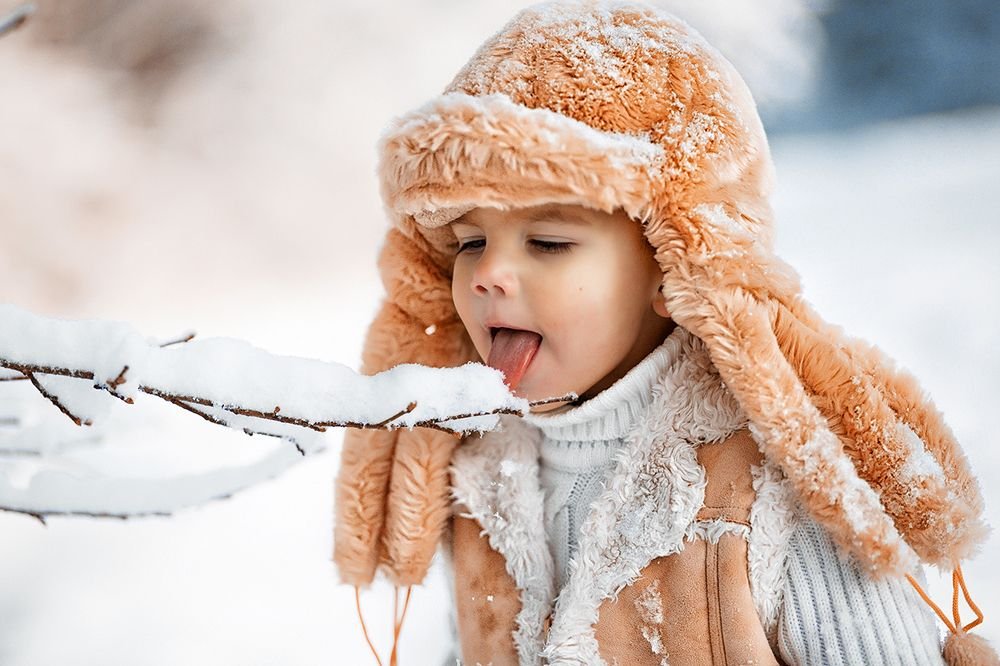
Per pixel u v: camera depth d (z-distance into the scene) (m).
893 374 1.46
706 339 1.45
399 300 1.58
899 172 7.32
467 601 1.55
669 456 1.48
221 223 7.12
